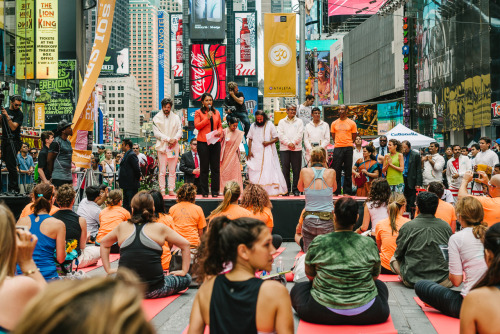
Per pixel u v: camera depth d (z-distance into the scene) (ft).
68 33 107.34
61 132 33.22
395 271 22.82
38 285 8.18
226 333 8.87
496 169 33.96
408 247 21.04
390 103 149.89
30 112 97.91
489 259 9.28
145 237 19.11
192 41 245.04
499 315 8.52
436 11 124.88
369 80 223.10
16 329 3.03
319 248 15.64
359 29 233.76
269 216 25.11
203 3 249.75
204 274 9.72
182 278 20.45
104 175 49.47
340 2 268.82
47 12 86.89
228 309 8.95
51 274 18.35
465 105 109.50
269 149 36.32
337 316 15.30
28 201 31.50
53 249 18.54
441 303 16.89
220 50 241.76
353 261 15.34
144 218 19.44
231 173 36.01
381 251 24.29
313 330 15.10
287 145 36.27
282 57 53.06
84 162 43.16
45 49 86.94
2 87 32.32
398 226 23.98
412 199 39.47
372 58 218.79
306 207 25.34
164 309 18.31
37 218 18.60
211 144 34.76
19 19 86.58
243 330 8.82
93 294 3.07
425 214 21.20
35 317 2.97
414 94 140.56
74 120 42.70
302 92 62.03
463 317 8.86
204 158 34.73
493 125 98.94
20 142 33.19
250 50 341.82
